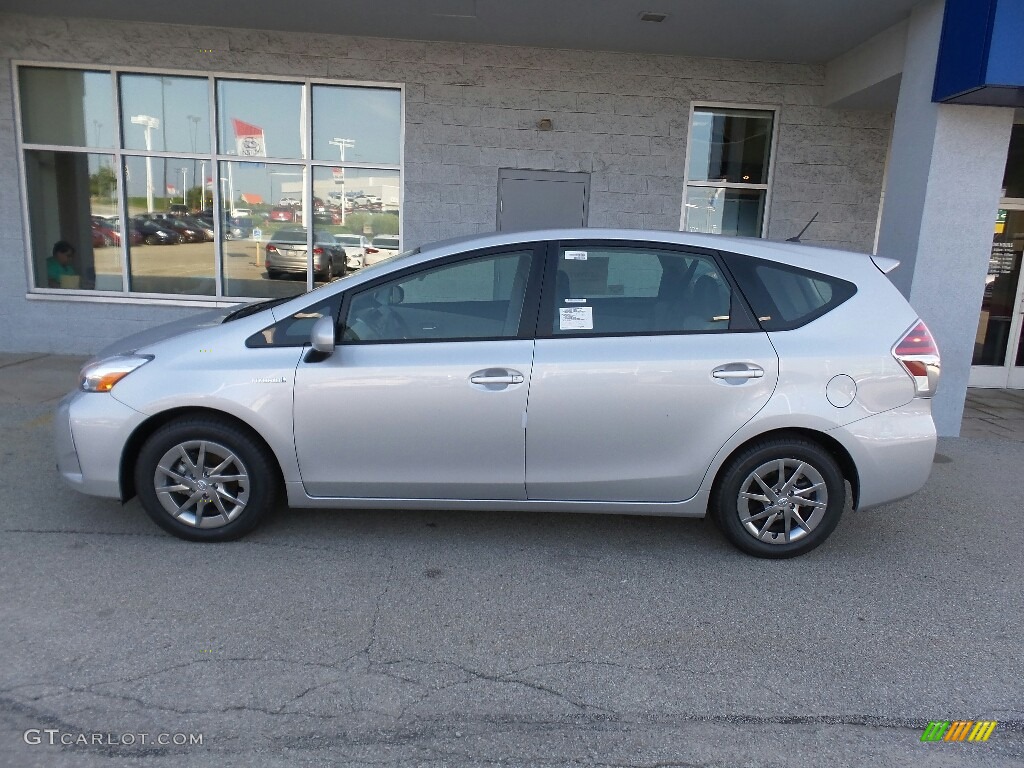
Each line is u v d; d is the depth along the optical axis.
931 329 6.48
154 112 8.36
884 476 3.82
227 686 2.78
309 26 7.85
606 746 2.54
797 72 8.53
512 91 8.35
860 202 8.85
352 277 3.85
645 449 3.76
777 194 8.80
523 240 3.88
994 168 6.22
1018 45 5.38
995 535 4.47
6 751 2.41
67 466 3.82
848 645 3.21
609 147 8.55
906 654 3.16
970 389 8.84
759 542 3.94
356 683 2.83
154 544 3.91
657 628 3.30
